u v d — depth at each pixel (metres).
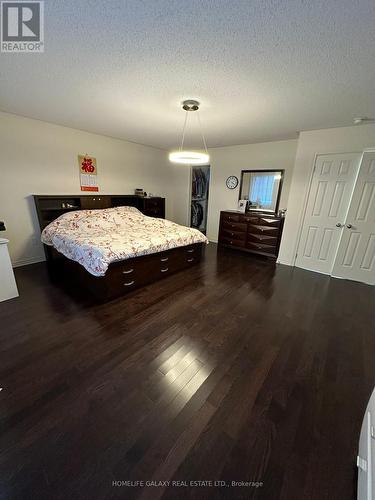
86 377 1.46
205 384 1.46
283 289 2.91
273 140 4.00
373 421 0.90
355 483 0.98
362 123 2.79
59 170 3.53
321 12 1.08
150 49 1.42
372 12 1.06
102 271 2.26
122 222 3.75
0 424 1.16
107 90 2.04
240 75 1.71
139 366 1.58
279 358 1.71
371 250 3.08
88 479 0.96
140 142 4.48
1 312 2.19
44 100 2.33
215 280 3.15
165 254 3.10
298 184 3.51
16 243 3.29
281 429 1.19
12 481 0.94
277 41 1.31
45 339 1.82
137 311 2.29
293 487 0.96
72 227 3.23
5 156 2.98
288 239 3.79
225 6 1.07
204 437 1.14
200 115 2.65
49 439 1.10
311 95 2.03
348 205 3.17
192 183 5.77
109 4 1.08
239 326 2.10
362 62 1.48
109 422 1.19
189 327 2.05
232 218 4.50
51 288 2.70
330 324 2.17
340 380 1.52
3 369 1.50
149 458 1.04
